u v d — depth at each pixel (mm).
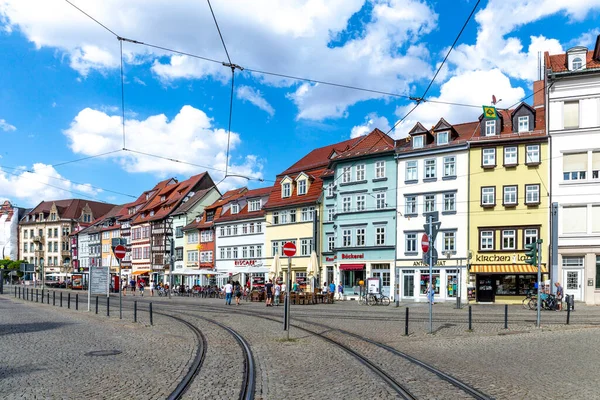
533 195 42750
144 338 16750
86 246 115812
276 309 32062
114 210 117438
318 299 41344
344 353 13875
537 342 16062
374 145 51938
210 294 53844
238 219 66375
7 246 134125
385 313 28828
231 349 14523
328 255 54969
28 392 9078
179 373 10844
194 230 76375
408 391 9336
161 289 59062
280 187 61812
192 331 18953
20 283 118188
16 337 16891
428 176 47406
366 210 50750
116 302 39969
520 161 43438
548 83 42250
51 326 20500
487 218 44219
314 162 61812
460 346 15453
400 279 48062
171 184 96312
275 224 60844
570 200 41250
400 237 48375
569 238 40781
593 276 39938
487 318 25078
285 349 14625
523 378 10500
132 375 10602
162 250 85062
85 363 12000
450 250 45500
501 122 46094
